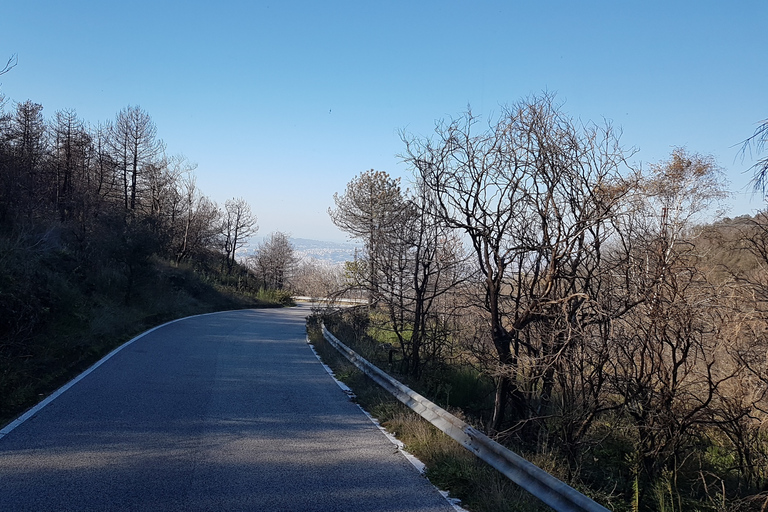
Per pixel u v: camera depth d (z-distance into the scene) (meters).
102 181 35.53
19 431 7.28
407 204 11.56
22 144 24.48
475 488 5.75
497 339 8.28
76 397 9.36
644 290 6.75
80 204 24.75
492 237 8.40
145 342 17.17
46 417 8.02
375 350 16.17
